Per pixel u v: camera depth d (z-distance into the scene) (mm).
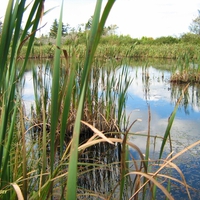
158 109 4508
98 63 3385
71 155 533
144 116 4043
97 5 529
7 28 634
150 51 17453
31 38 716
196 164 2283
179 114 4180
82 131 3240
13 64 745
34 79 3320
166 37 22797
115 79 3621
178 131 3271
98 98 3549
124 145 781
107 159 2615
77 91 2936
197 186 1933
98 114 3301
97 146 2930
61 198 1024
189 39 19391
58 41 638
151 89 6617
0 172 785
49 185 805
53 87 638
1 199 868
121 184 832
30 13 695
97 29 516
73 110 2963
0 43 633
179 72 7637
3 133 732
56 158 2227
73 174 529
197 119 3848
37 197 886
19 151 1179
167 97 5590
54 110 646
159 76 9055
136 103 5012
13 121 799
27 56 736
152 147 2732
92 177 2129
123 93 3178
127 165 1110
